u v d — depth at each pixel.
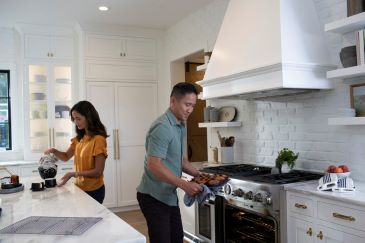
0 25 4.91
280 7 2.50
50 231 1.32
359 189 2.12
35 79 4.95
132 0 4.04
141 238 1.23
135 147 5.26
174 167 2.06
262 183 2.38
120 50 5.16
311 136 2.80
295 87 2.38
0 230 1.35
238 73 2.69
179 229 2.17
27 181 2.78
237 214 2.74
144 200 2.09
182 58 4.98
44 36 4.93
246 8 2.90
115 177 5.11
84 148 2.70
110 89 5.10
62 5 4.16
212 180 2.04
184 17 4.75
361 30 2.14
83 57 4.92
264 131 3.33
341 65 2.51
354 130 2.44
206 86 3.24
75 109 2.71
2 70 5.04
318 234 2.09
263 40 2.57
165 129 1.96
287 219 2.31
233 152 3.74
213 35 4.13
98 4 4.16
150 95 5.38
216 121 3.91
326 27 2.35
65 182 2.51
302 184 2.34
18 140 5.09
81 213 1.62
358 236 1.84
